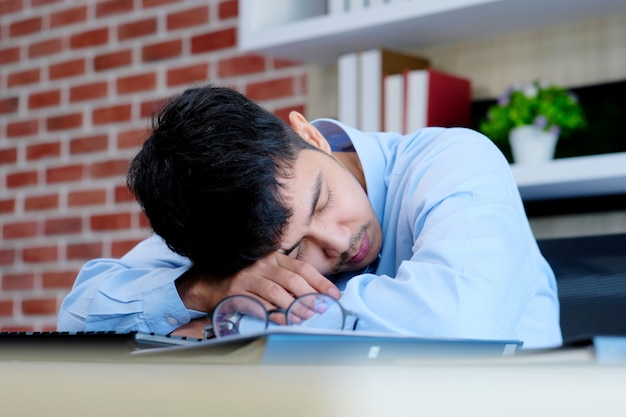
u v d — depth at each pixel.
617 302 1.42
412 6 2.35
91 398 0.51
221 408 0.47
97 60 3.38
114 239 3.28
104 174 3.32
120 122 3.30
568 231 2.42
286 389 0.46
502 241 1.09
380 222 1.36
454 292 0.99
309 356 0.64
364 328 1.00
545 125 2.21
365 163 1.37
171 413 0.48
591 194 2.34
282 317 1.07
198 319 1.22
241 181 1.05
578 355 0.56
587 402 0.43
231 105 1.08
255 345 0.62
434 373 0.46
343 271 1.23
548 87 2.33
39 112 3.52
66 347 0.85
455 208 1.13
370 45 2.61
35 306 3.45
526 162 2.23
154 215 1.12
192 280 1.21
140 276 1.28
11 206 3.55
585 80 2.41
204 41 3.12
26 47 3.57
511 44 2.53
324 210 1.14
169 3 3.21
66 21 3.47
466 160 1.22
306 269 1.12
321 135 1.33
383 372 0.47
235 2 3.05
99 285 1.32
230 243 1.08
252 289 1.12
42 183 3.48
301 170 1.11
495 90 2.55
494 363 0.50
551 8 2.29
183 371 0.51
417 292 0.99
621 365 0.47
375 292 1.02
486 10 2.30
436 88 2.38
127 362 0.57
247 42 2.65
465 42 2.60
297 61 2.83
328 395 0.45
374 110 2.44
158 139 1.10
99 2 3.38
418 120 2.38
